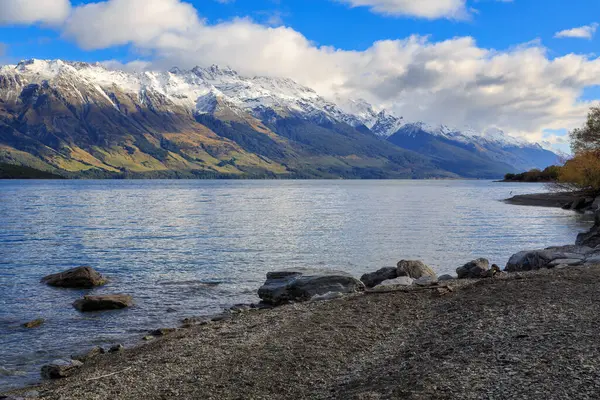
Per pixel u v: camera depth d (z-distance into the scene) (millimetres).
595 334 13852
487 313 18094
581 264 29797
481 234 63375
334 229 69375
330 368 14258
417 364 13336
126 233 65312
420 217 87875
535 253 33531
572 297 19219
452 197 160625
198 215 93500
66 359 18812
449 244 54625
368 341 16797
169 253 48938
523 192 191750
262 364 14961
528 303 18797
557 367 11422
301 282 27547
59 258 46031
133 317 25891
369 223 77562
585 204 102875
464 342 14773
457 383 11125
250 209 109562
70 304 28453
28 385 16359
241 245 54375
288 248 51938
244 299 30375
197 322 24328
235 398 12438
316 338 17422
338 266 41750
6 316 25812
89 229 69688
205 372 14633
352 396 11398
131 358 17672
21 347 20797
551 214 92938
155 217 89062
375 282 31781
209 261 44375
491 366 12062
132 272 39250
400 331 17703
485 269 31328
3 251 50062
